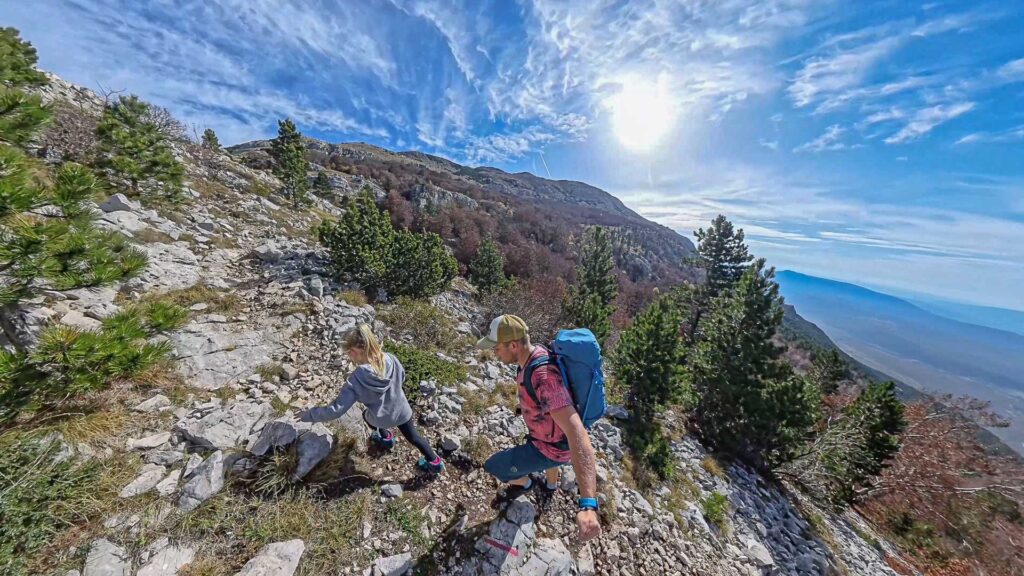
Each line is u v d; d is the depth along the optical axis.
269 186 19.86
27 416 2.93
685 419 11.96
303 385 4.72
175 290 5.94
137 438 3.20
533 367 2.64
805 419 10.61
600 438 6.24
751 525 7.09
